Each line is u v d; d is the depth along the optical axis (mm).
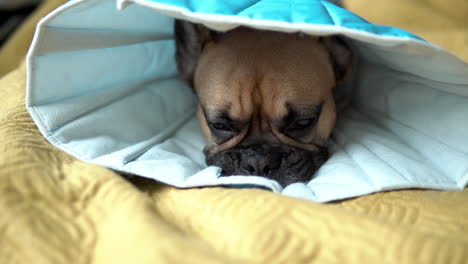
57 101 320
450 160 318
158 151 335
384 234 212
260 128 371
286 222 227
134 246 199
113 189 247
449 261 201
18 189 233
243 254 210
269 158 349
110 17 321
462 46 481
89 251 215
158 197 280
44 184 241
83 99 334
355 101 469
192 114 444
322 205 243
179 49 430
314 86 356
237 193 263
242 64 354
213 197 262
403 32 260
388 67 405
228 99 354
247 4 271
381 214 264
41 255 203
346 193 284
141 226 209
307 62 361
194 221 243
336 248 211
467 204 263
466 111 320
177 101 432
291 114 349
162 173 298
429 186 295
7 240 209
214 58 376
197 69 415
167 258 187
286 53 358
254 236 217
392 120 388
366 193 286
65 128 309
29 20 560
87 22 306
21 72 411
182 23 415
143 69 403
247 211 239
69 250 211
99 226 227
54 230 218
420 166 314
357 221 221
